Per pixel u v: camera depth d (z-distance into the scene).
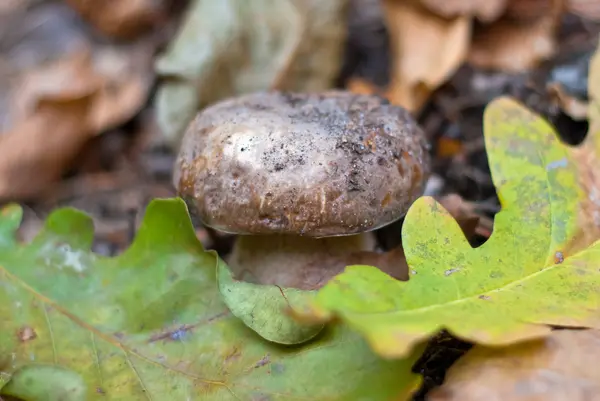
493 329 0.16
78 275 0.19
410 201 0.19
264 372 0.17
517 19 0.26
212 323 0.18
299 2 0.26
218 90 0.27
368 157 0.18
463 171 0.23
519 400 0.16
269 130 0.18
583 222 0.18
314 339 0.17
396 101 0.25
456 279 0.17
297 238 0.19
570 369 0.16
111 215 0.26
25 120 0.28
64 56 0.34
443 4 0.26
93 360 0.18
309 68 0.27
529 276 0.17
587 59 0.24
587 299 0.17
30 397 0.18
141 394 0.18
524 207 0.18
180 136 0.27
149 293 0.18
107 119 0.29
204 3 0.27
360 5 0.32
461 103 0.25
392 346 0.15
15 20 0.39
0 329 0.18
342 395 0.17
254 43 0.27
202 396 0.17
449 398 0.16
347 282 0.16
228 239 0.22
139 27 0.35
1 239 0.19
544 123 0.19
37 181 0.28
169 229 0.18
